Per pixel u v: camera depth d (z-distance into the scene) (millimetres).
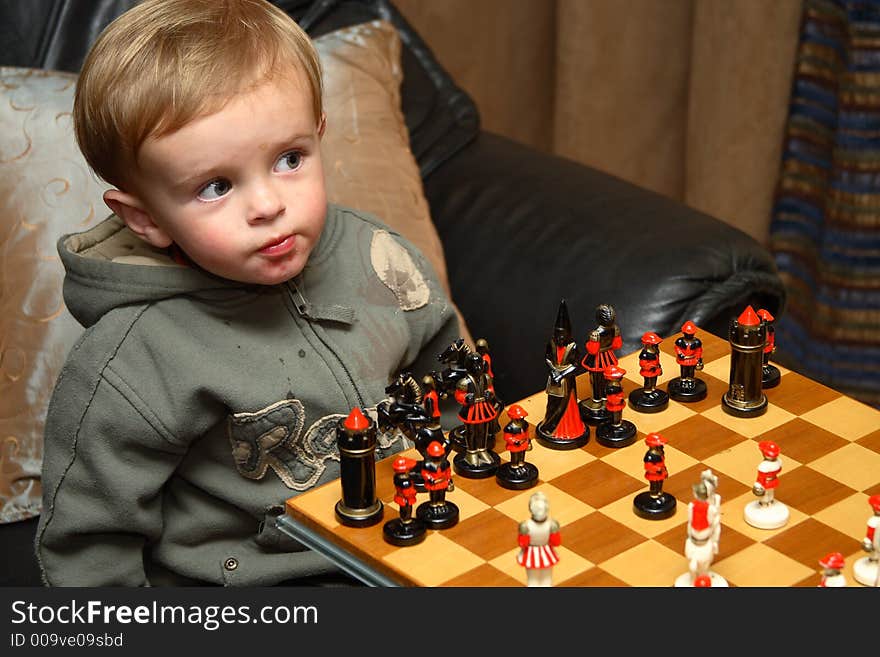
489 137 2043
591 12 2414
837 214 2285
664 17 2436
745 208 2416
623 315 1646
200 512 1427
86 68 1256
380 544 1091
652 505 1111
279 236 1229
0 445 1601
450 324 1571
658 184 2596
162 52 1206
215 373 1343
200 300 1375
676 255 1679
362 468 1099
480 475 1169
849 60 2160
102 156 1274
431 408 1147
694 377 1302
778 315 1788
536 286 1739
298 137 1230
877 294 2326
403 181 1793
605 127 2516
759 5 2246
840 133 2217
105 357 1343
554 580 1042
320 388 1399
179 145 1196
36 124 1687
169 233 1280
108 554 1382
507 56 2611
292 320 1415
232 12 1256
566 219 1788
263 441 1380
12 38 1848
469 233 1846
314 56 1314
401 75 1930
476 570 1059
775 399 1282
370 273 1495
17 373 1610
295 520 1158
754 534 1092
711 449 1202
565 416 1205
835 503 1128
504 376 1756
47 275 1635
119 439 1339
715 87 2340
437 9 2523
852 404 1271
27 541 1575
